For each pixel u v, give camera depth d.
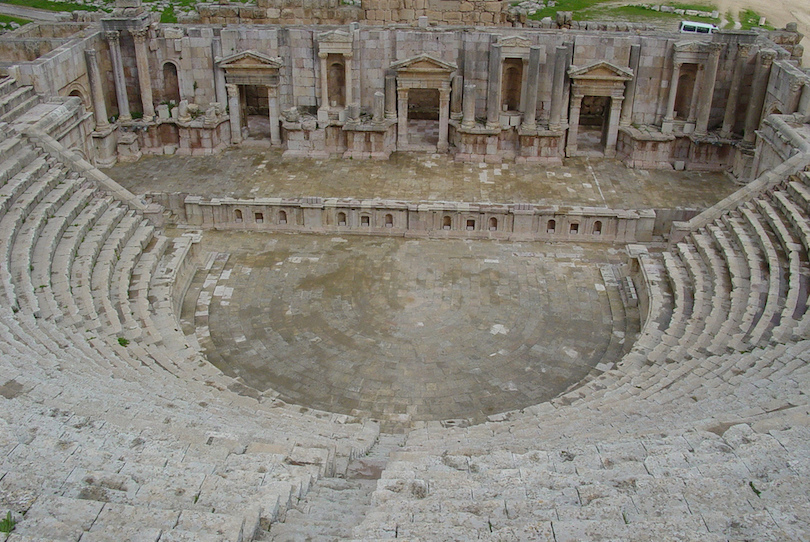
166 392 21.38
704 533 10.77
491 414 26.67
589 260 37.50
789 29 53.88
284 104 48.12
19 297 25.30
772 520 11.24
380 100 45.53
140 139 46.88
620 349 30.67
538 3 83.06
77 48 43.31
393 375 28.86
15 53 45.91
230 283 34.97
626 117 47.16
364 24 53.56
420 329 31.78
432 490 13.59
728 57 44.75
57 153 35.16
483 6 55.00
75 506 11.22
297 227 40.06
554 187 43.28
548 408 25.06
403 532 11.45
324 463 16.62
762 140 39.50
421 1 54.72
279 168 45.22
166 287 32.19
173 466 13.88
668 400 21.02
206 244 38.56
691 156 46.12
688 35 47.09
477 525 11.80
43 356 21.06
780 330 24.45
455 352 30.31
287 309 33.06
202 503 12.37
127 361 24.30
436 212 39.16
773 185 33.47
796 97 39.59
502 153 47.12
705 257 32.00
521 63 46.50
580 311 33.19
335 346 30.61
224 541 10.76
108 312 27.48
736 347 24.80
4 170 31.20
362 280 35.41
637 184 43.97
